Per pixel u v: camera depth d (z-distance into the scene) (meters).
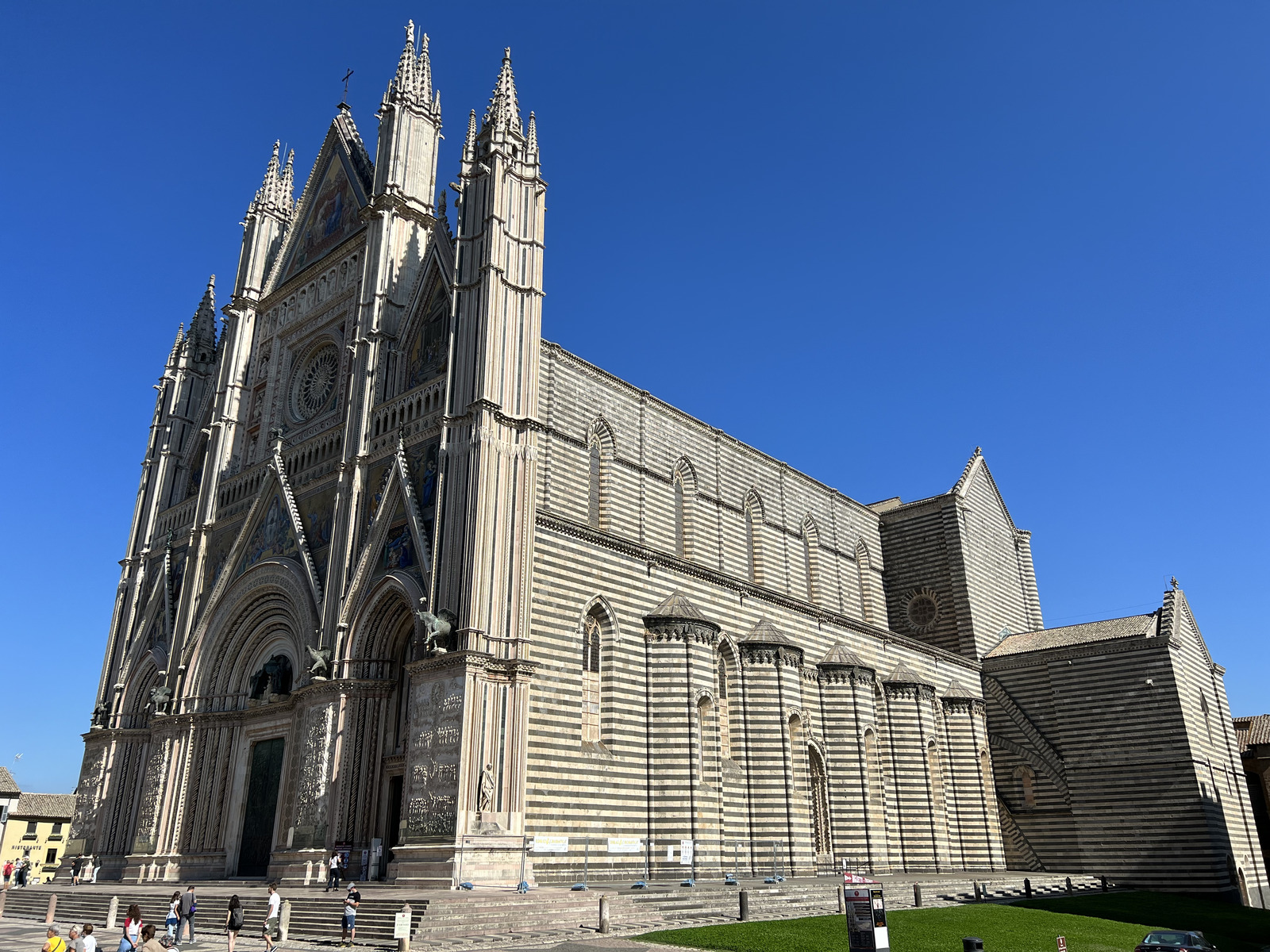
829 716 58.00
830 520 78.38
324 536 52.16
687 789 45.62
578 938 30.89
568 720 43.16
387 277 55.91
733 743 51.47
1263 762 85.25
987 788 70.69
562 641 44.06
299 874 43.72
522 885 37.03
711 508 65.31
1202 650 75.38
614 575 47.91
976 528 84.31
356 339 55.06
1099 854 66.94
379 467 49.91
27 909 48.09
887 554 84.75
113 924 40.28
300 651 50.53
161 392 74.44
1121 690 69.50
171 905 34.31
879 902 24.59
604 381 59.31
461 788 38.12
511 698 40.59
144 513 70.31
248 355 67.06
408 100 60.78
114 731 62.03
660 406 63.34
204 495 63.31
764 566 68.62
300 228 67.19
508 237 49.00
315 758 45.78
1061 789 69.75
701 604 52.84
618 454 58.94
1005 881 53.41
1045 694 73.06
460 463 44.50
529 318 48.25
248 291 67.88
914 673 64.19
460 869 36.91
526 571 43.19
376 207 57.72
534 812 40.38
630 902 35.53
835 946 29.59
